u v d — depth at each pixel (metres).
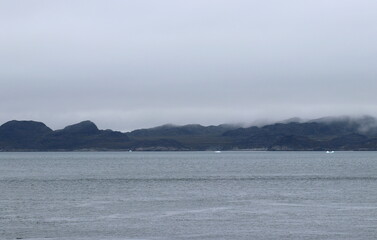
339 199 92.12
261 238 56.94
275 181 139.00
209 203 86.75
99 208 80.62
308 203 86.12
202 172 186.88
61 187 121.50
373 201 88.75
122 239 56.69
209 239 56.56
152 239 56.78
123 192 108.19
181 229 62.09
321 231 60.41
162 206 82.75
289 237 57.31
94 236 58.28
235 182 136.00
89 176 165.50
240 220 68.06
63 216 72.19
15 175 173.38
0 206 83.56
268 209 78.50
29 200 92.69
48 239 56.81
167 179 148.88
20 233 60.06
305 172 182.88
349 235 58.22
